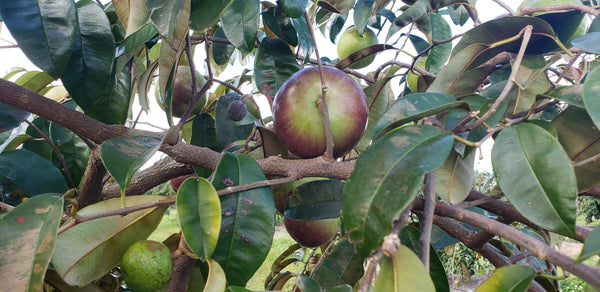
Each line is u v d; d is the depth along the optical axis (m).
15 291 0.26
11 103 0.41
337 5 0.50
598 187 0.38
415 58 0.58
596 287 0.23
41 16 0.37
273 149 0.54
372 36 0.87
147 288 0.34
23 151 0.54
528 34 0.34
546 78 0.45
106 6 0.57
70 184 0.61
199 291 0.45
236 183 0.40
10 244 0.28
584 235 0.27
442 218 0.48
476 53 0.45
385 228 0.26
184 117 0.48
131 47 0.46
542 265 0.65
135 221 0.39
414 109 0.39
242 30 0.46
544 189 0.29
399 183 0.27
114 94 0.47
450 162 0.40
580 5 0.39
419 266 0.26
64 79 0.42
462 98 0.46
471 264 2.36
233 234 0.37
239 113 0.60
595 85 0.29
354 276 0.53
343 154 0.50
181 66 0.73
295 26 0.56
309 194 0.54
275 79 0.58
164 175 0.57
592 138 0.37
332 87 0.47
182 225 0.32
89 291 0.43
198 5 0.38
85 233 0.36
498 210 0.41
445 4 0.69
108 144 0.36
